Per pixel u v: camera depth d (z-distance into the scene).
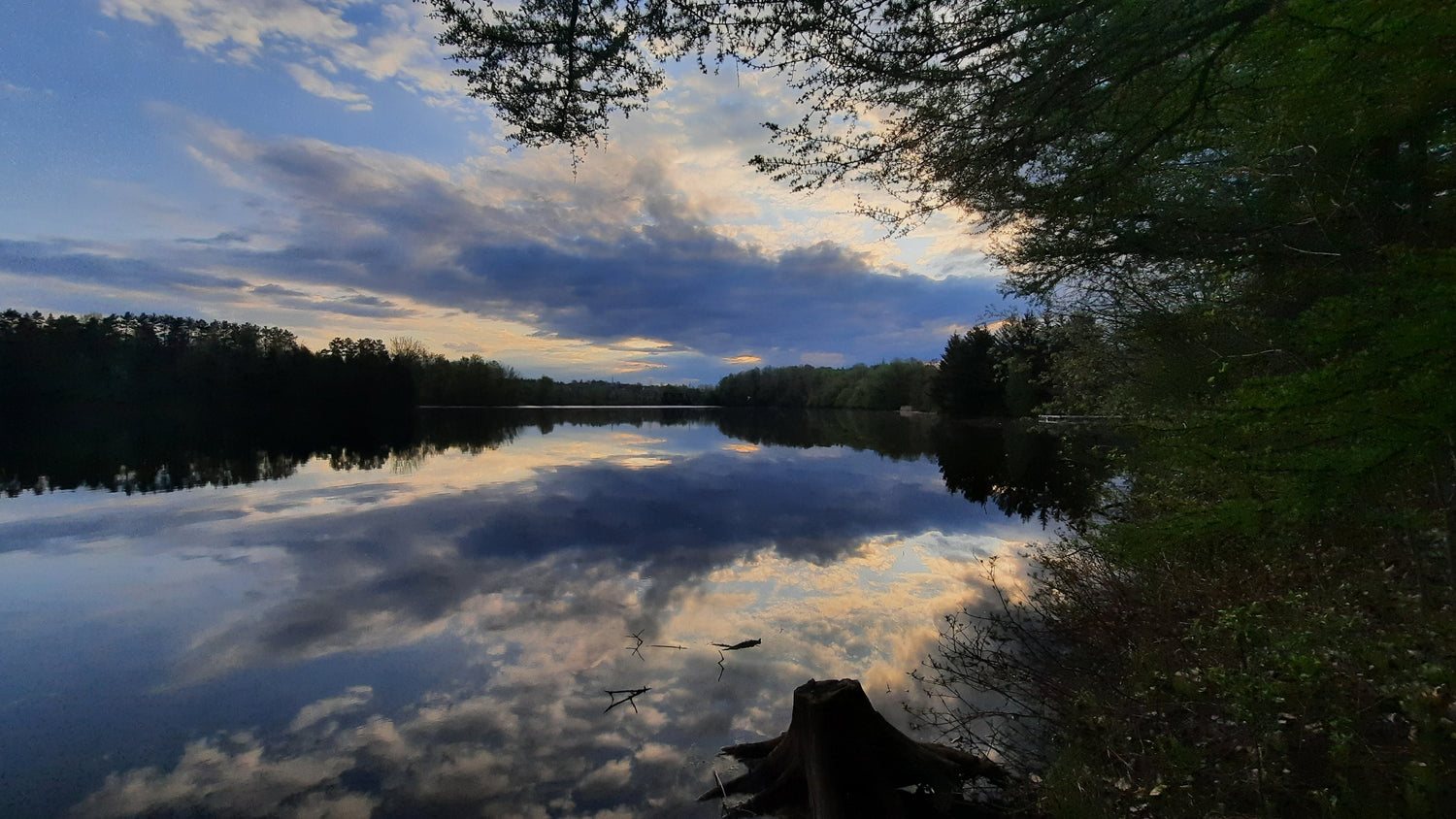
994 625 6.95
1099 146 4.77
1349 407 2.24
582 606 8.20
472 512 14.48
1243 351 5.52
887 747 4.29
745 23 4.08
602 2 4.04
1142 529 3.18
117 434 37.91
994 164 4.69
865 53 4.20
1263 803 3.26
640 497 16.55
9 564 10.36
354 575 9.64
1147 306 7.00
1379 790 3.00
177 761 4.87
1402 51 2.64
